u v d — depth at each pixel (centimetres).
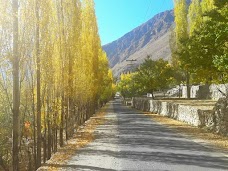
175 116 3244
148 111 5159
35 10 1224
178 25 4641
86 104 3719
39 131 1288
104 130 2414
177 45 4650
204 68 1994
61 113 1797
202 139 1720
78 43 2453
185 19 4622
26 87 1241
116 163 1144
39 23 1273
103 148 1524
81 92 3048
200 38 1847
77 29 2178
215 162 1107
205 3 3534
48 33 1399
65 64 2044
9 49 986
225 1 1605
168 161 1144
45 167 1166
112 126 2719
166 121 3066
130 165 1098
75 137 2123
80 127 2825
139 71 5441
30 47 1156
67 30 2095
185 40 2192
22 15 1111
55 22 1909
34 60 1257
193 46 1972
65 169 1089
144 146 1525
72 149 1571
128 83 9444
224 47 1809
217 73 2066
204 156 1225
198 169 1005
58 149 1642
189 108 2688
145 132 2145
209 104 3256
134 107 6994
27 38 1100
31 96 1247
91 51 4247
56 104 1697
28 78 1234
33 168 1285
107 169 1053
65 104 2038
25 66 1098
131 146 1541
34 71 1277
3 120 1328
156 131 2192
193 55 1978
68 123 2173
